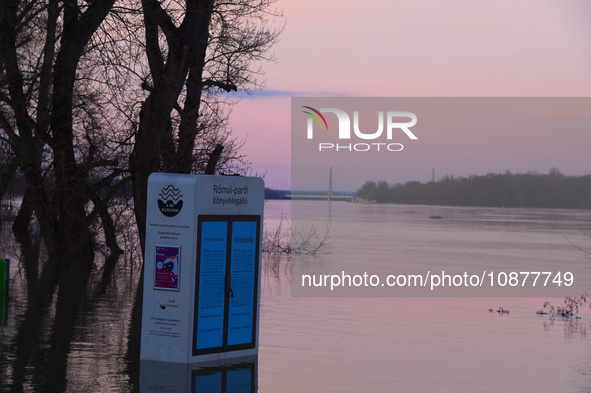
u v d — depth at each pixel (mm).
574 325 13641
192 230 9219
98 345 10078
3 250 24078
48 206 22766
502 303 17453
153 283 9375
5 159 21609
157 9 20484
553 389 8094
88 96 22250
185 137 21219
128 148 21609
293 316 14086
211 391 7648
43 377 8031
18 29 21516
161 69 20844
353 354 10086
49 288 16703
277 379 8352
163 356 9289
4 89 20844
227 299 9641
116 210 23656
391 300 17500
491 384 8297
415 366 9297
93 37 21078
